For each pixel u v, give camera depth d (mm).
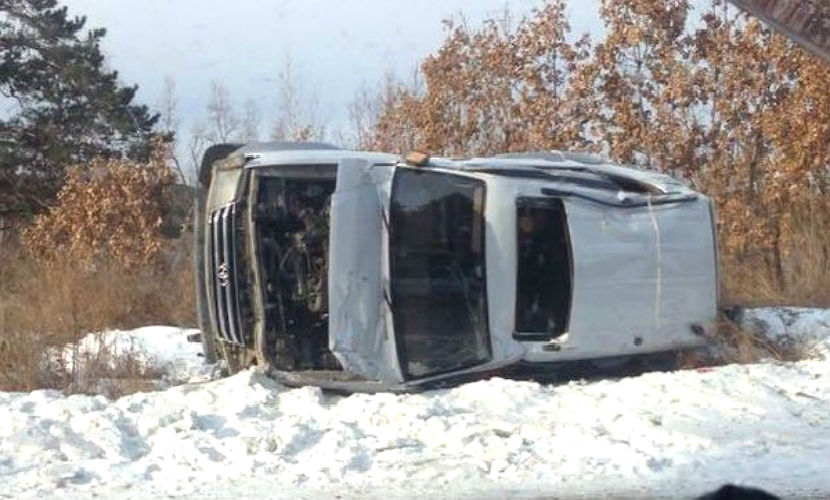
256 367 11703
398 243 11555
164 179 21094
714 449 9133
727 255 17578
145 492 8344
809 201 17734
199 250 12836
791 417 10133
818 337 13383
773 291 16844
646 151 18328
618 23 18422
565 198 11727
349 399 10789
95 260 19281
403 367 11414
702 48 18125
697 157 18172
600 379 12078
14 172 38281
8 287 17594
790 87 17703
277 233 11945
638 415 10062
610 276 11703
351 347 11266
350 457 9117
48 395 11180
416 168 11672
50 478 8641
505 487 8273
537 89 19609
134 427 10039
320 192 12086
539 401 10703
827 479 8203
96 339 13281
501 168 11812
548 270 11727
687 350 12289
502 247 11570
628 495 7980
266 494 8219
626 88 18578
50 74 39188
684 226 12031
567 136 18953
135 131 39406
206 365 13469
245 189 11805
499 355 11547
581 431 9609
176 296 17047
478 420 10039
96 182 20969
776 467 8570
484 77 20766
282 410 10664
